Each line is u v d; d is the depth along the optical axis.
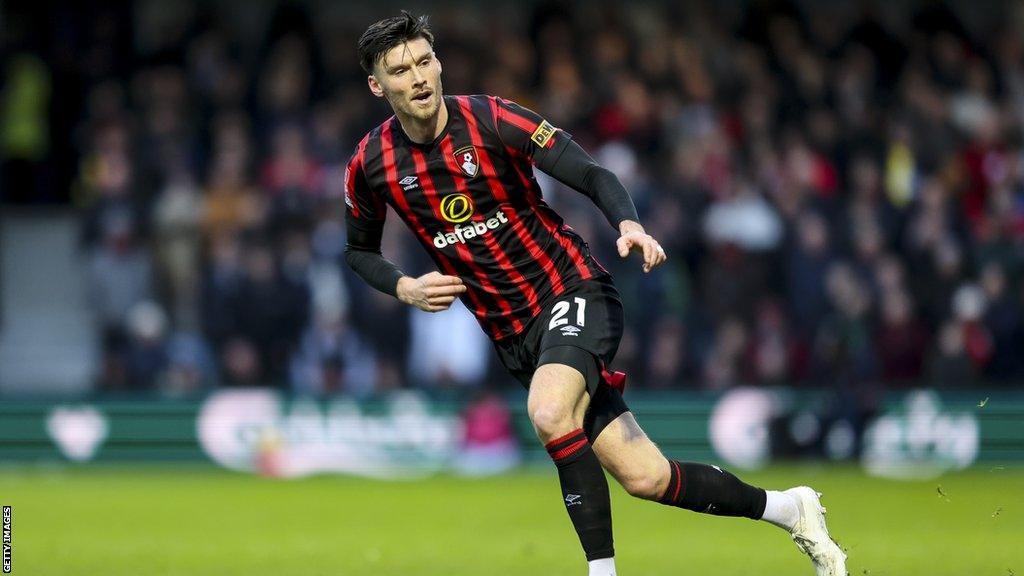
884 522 32.34
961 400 49.00
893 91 59.66
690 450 48.78
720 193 53.03
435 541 28.75
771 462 48.75
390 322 49.91
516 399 49.06
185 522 32.66
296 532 30.58
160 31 63.69
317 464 48.00
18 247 60.47
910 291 52.28
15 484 43.00
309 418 48.25
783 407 48.94
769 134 56.34
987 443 48.56
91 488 41.75
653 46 60.38
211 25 58.75
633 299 50.16
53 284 60.56
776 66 59.47
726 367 49.69
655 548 27.45
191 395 48.47
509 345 19.22
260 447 48.00
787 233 52.00
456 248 18.78
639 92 55.84
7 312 60.12
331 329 49.75
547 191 50.59
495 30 60.78
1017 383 49.84
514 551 26.92
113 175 53.91
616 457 18.03
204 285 50.75
